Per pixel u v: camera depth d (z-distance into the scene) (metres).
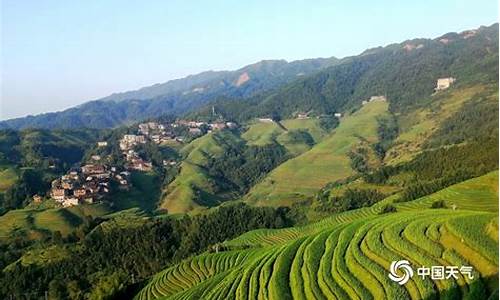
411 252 61.66
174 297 86.44
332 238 78.88
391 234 68.75
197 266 122.12
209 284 84.62
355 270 64.38
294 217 184.00
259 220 175.00
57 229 194.88
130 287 120.81
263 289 70.50
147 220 187.00
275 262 79.00
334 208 177.25
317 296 62.44
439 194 132.75
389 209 134.00
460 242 59.31
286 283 69.56
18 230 192.50
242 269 85.12
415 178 181.75
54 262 153.75
